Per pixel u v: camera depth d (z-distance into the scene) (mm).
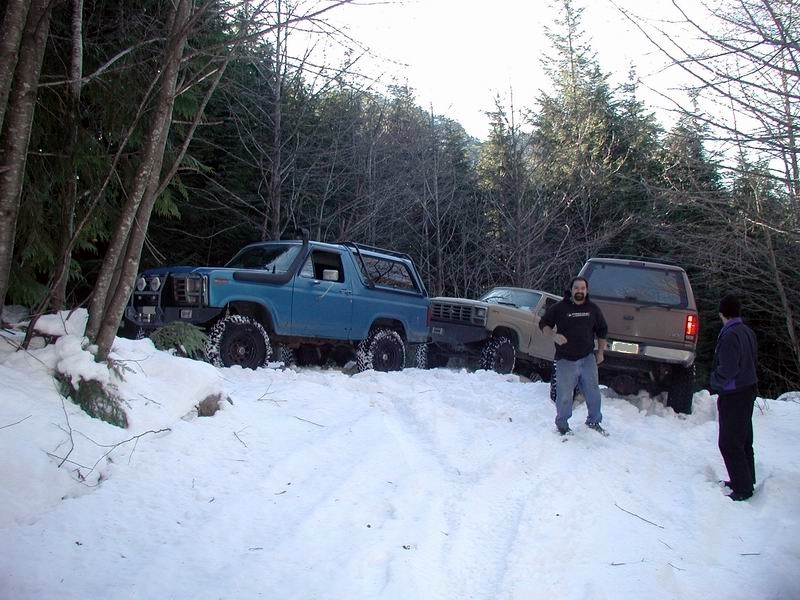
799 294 14859
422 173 20188
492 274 23234
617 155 22766
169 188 12156
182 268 9031
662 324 8891
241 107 14820
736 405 5777
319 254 10234
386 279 11242
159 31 7793
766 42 5344
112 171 6078
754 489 5898
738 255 13078
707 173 8141
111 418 5184
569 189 22703
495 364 12117
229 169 16359
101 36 8727
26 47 5391
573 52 27844
